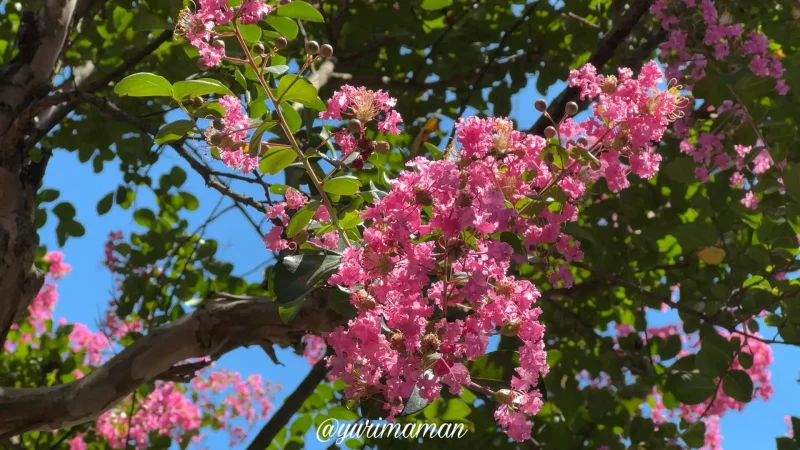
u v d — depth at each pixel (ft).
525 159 3.86
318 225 4.01
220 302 5.44
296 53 7.75
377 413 3.92
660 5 6.01
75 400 5.26
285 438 8.17
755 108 5.90
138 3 7.45
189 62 6.75
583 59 7.98
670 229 6.79
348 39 7.79
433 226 3.65
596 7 8.15
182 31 3.80
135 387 5.37
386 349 3.74
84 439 9.39
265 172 3.98
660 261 7.84
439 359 3.72
